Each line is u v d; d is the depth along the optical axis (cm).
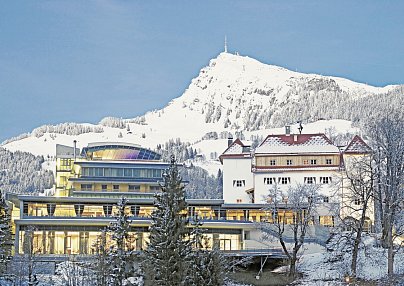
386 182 10056
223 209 12650
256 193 14312
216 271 7619
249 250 11169
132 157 17962
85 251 11112
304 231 10606
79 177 15925
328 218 12662
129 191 15900
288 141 14675
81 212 12106
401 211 10256
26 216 11619
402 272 9869
